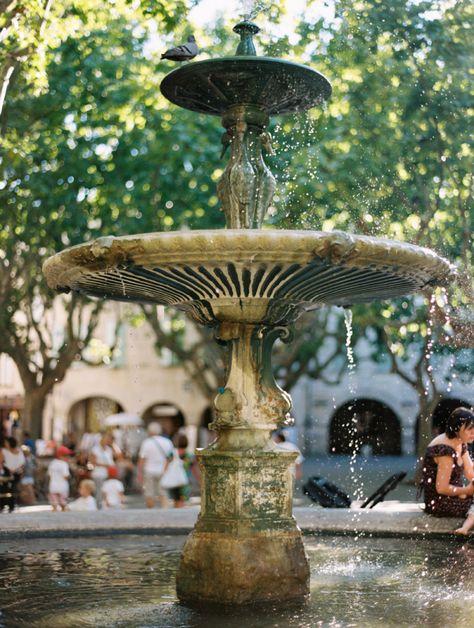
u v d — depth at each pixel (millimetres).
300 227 16734
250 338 6344
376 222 15906
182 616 5625
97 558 8039
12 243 23688
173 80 6738
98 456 16422
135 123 20516
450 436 8641
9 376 47688
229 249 5473
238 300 6121
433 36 15344
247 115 6738
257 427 6246
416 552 8039
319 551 8133
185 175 22281
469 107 15406
